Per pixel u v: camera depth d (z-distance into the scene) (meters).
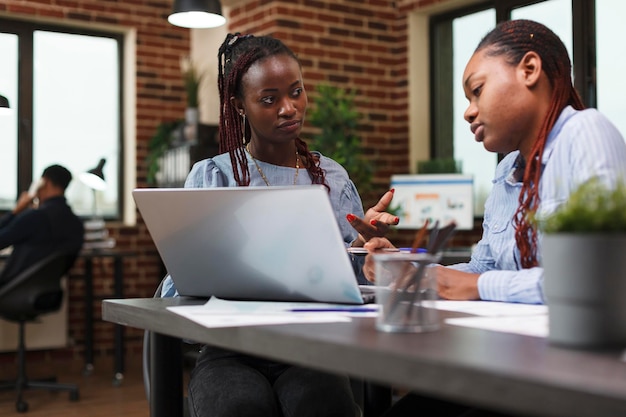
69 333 5.38
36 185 4.65
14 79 5.46
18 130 5.46
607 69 4.37
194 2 4.11
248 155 1.86
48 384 4.34
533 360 0.73
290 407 1.46
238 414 1.37
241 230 1.27
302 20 5.15
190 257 1.36
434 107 5.49
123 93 5.84
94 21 5.57
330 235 1.19
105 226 5.50
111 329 5.54
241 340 0.98
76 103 5.69
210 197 1.27
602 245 0.79
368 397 1.74
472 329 0.95
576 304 0.79
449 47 5.41
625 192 0.83
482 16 5.18
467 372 0.70
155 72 5.79
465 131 5.29
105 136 5.80
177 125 5.66
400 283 0.93
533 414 0.65
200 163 1.84
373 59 5.45
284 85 1.75
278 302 1.30
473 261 1.62
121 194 5.82
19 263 4.48
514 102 1.37
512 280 1.26
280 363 1.57
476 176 5.21
